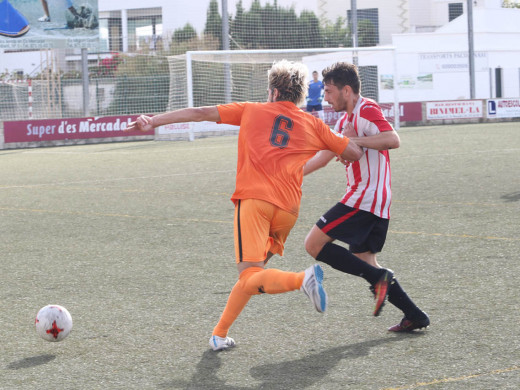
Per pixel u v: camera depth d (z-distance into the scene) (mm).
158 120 6082
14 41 38375
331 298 7719
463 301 7379
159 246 10836
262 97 40312
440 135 31312
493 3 64250
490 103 40969
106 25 59750
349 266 6203
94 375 5656
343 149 6195
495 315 6840
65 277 9062
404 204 13742
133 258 10078
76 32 39062
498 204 13273
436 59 53094
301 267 9273
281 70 6219
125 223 12945
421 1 64750
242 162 6098
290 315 7152
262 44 46781
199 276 8922
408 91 53188
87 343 6465
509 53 54969
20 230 12602
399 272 8727
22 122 36031
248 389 5270
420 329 6516
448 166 19562
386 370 5539
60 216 13984
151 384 5434
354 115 6594
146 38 46156
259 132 6082
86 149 33094
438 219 12062
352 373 5508
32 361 6016
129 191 17312
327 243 6348
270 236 6266
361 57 52406
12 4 38219
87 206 15180
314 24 48219
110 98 43969
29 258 10266
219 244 10844
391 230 11305
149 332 6746
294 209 6129
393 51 38719
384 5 62062
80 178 20594
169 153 28281
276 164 6023
